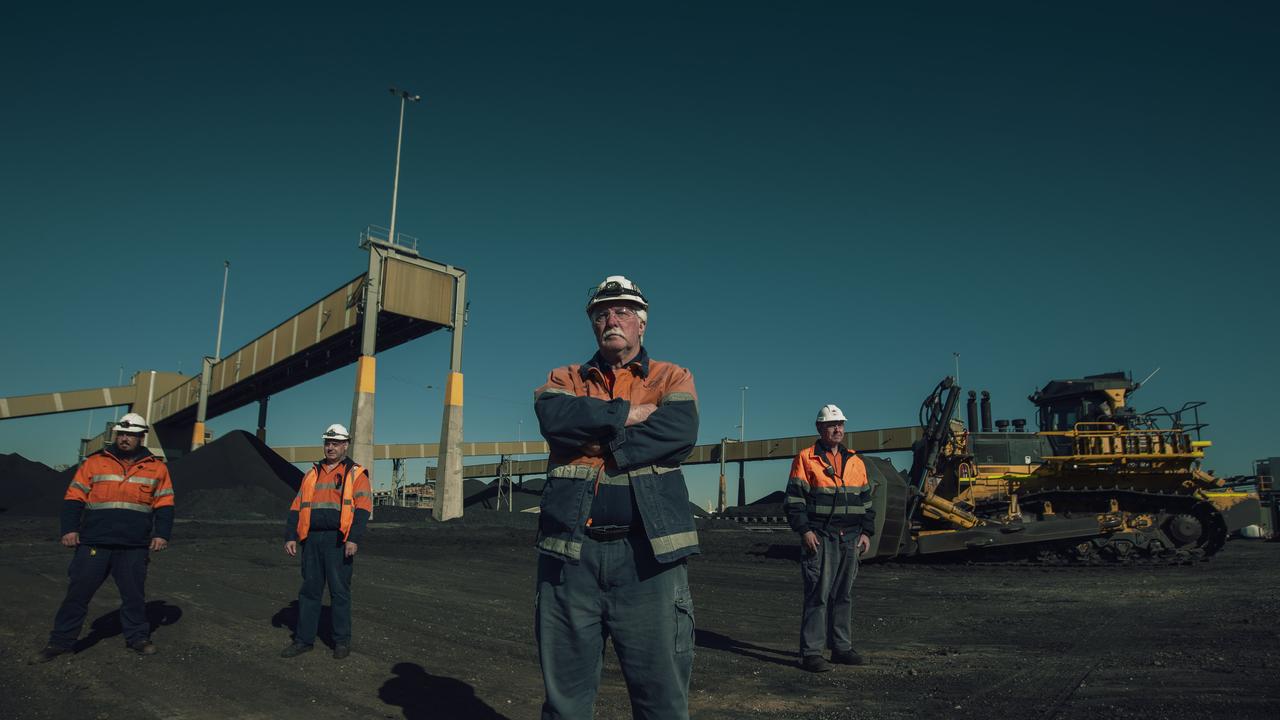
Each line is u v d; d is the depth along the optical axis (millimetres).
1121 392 15945
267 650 5777
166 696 4523
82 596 5484
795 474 5531
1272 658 5203
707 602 9008
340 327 35281
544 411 2412
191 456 36656
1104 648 5859
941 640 6469
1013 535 14656
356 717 4117
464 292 36500
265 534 18969
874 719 4004
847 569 5434
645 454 2303
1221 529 14578
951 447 16266
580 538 2312
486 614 7758
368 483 5887
